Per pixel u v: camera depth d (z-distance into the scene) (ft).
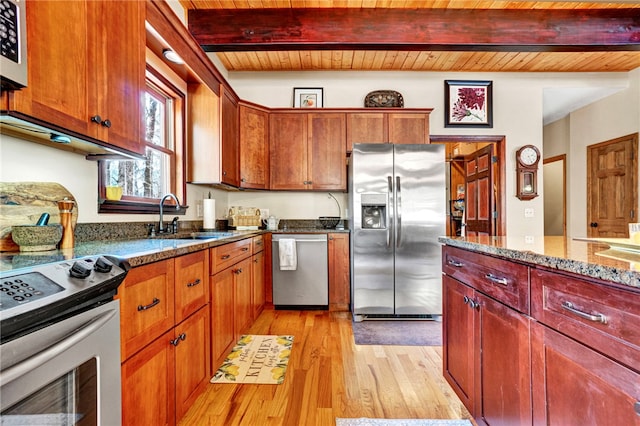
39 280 2.43
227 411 5.25
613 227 13.20
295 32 8.73
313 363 6.96
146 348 3.80
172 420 4.47
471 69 12.51
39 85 3.18
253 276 9.43
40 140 4.34
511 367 3.48
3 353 1.94
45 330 2.26
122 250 4.11
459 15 8.81
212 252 6.06
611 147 13.32
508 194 12.74
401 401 5.52
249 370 6.63
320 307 11.06
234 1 8.39
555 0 8.39
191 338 5.13
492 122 12.71
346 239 10.95
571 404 2.65
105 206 5.91
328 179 11.83
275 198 12.95
